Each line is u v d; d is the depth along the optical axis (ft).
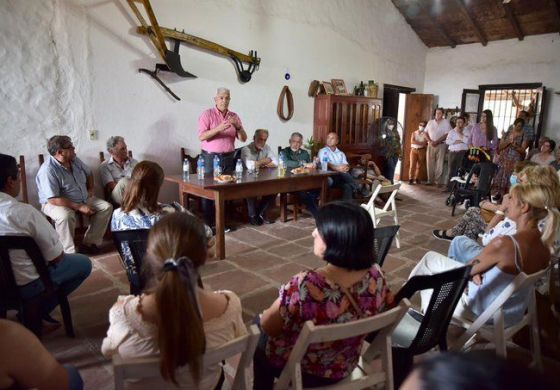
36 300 6.35
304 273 4.06
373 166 19.65
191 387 3.71
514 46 23.56
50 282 6.34
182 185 12.25
